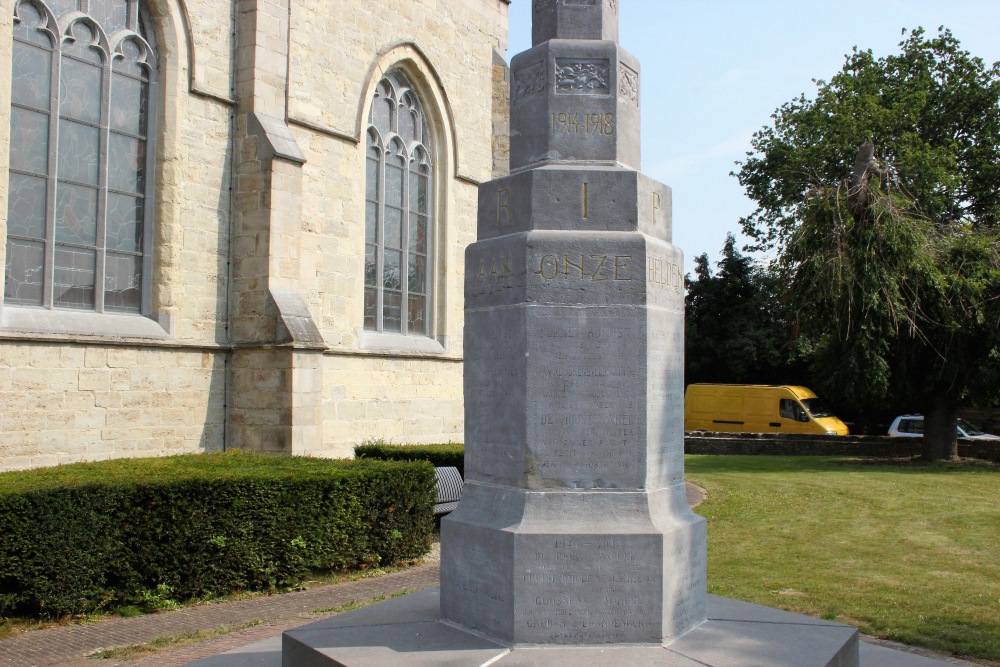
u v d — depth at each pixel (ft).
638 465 17.30
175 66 49.11
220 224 51.26
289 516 31.91
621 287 17.51
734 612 19.30
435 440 66.74
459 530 18.19
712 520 42.52
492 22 75.92
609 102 18.66
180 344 48.32
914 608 25.52
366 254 63.16
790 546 35.81
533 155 18.90
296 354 49.52
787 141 117.60
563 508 17.20
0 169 41.24
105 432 44.65
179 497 28.94
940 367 70.69
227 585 30.07
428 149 69.56
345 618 18.85
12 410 40.73
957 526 40.42
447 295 69.36
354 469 35.50
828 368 73.82
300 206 52.85
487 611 17.39
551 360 17.47
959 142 114.73
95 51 46.42
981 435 98.17
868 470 66.64
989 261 70.18
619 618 16.71
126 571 27.73
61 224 44.83
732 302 140.05
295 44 54.95
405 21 64.95
